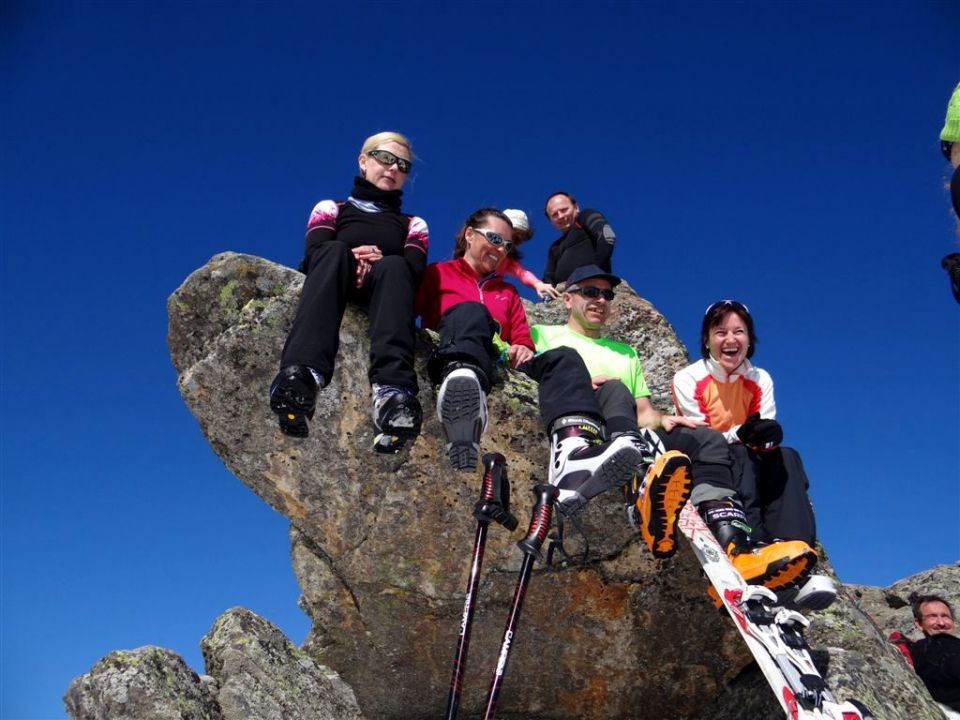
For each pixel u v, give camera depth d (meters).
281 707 3.56
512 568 3.84
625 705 4.14
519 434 3.68
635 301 5.75
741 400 4.06
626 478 3.14
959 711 5.21
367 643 4.05
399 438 3.12
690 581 3.89
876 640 3.90
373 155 3.70
